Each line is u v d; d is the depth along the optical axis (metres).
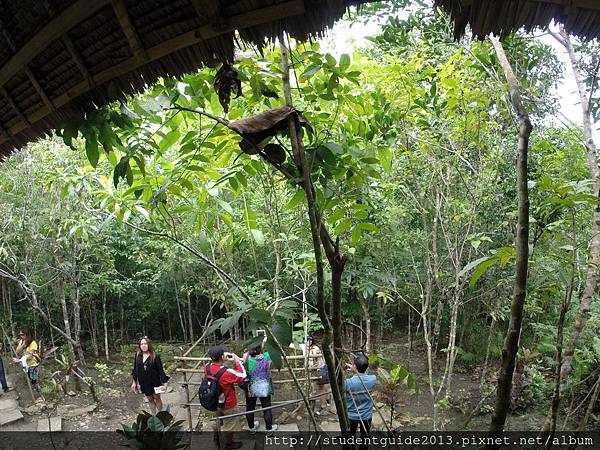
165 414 1.99
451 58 2.65
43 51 1.11
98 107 1.21
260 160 1.79
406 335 7.55
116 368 7.13
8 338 7.11
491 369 5.62
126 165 1.46
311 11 0.91
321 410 4.82
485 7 0.89
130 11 0.98
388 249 4.61
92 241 6.18
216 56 1.01
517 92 1.19
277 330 1.25
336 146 1.47
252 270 5.82
